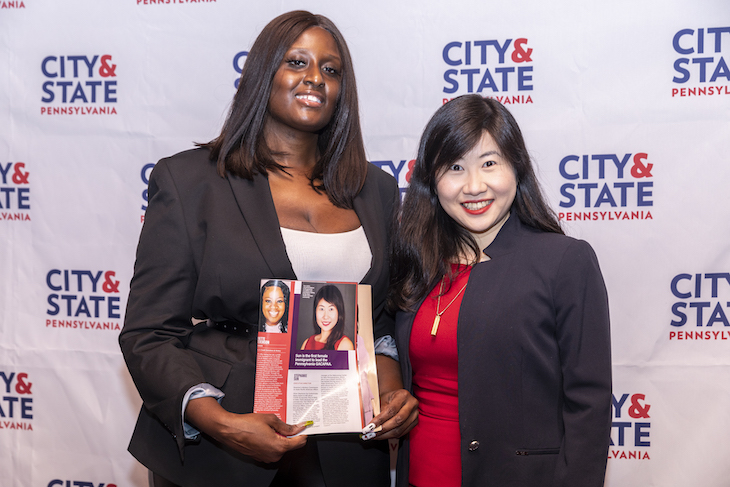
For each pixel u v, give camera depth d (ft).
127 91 6.33
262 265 3.67
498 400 3.60
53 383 6.59
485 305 3.67
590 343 3.49
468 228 3.81
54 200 6.48
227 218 3.77
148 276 3.79
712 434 5.84
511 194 3.77
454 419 3.76
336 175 4.17
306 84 3.85
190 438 3.51
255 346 3.73
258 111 3.96
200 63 6.23
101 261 6.46
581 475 3.33
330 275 3.83
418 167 4.00
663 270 5.84
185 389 3.37
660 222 5.82
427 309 3.96
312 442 3.87
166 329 3.71
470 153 3.67
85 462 6.60
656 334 5.89
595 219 5.92
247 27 6.14
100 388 6.53
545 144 5.92
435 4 5.96
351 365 3.61
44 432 6.64
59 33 6.39
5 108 6.48
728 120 5.67
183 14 6.22
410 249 4.02
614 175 5.85
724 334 5.79
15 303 6.59
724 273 5.75
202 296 3.73
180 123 6.29
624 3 5.72
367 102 6.13
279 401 3.47
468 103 3.78
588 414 3.41
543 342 3.59
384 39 6.05
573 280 3.54
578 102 5.85
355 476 3.89
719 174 5.71
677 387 5.88
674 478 5.93
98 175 6.41
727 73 5.64
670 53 5.70
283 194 4.03
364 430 3.46
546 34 5.84
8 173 6.52
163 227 3.76
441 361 3.80
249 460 3.64
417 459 3.91
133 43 6.29
